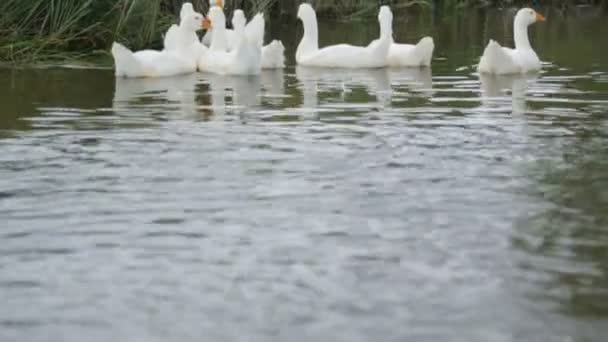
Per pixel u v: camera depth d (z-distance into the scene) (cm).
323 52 2328
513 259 947
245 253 970
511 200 1132
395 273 915
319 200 1139
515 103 1739
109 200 1145
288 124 1558
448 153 1352
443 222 1056
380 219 1070
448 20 3562
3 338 792
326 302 852
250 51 2159
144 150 1381
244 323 814
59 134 1485
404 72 2202
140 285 894
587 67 2231
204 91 1908
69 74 2148
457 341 778
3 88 1936
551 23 3416
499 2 4325
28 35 2434
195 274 917
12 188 1194
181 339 788
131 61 2105
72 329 807
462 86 1955
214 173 1258
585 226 1038
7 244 1000
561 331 793
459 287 882
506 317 820
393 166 1286
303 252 971
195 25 2242
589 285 883
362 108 1700
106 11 2541
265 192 1172
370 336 788
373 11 3672
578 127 1517
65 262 950
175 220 1072
